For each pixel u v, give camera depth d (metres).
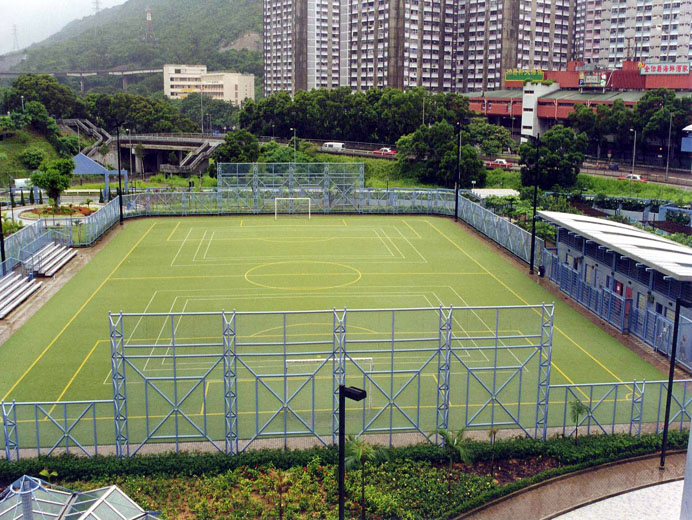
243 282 63.25
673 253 49.56
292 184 100.12
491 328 49.16
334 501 30.41
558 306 57.03
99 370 42.75
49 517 24.81
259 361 42.03
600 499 31.33
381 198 99.62
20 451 33.56
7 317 53.41
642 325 49.41
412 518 29.50
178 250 76.12
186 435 34.78
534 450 34.16
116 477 31.75
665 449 34.00
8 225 75.56
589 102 160.50
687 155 144.88
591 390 35.12
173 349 33.41
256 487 31.25
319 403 37.62
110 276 65.31
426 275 66.12
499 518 29.89
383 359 42.00
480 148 163.12
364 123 173.88
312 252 75.50
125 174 120.69
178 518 29.20
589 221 62.38
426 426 36.00
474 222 88.25
